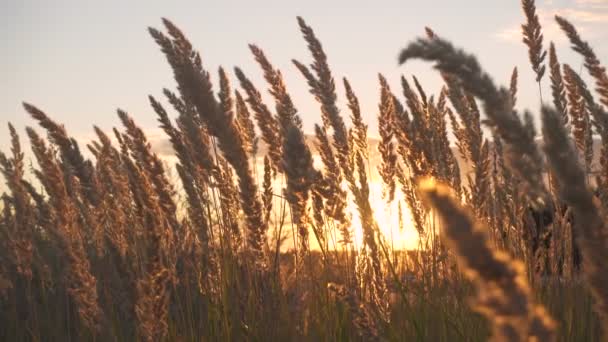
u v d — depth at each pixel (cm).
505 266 60
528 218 323
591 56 332
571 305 282
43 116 328
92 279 324
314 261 343
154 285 246
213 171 316
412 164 346
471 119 349
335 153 376
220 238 330
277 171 351
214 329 318
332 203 319
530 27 383
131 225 375
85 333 379
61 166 392
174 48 309
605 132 295
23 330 435
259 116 357
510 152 121
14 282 491
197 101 263
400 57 109
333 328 312
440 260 331
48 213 397
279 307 320
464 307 293
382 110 395
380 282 303
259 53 383
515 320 60
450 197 60
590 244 93
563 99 362
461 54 111
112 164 389
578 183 94
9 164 435
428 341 292
